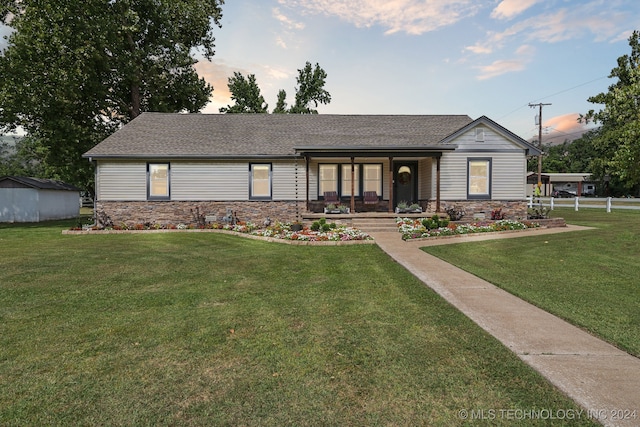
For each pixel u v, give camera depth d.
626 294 5.50
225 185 16.03
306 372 3.14
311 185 16.73
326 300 5.28
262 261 8.38
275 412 2.57
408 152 15.18
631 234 11.77
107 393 2.84
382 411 2.56
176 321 4.44
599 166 42.62
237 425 2.42
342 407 2.62
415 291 5.70
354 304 5.07
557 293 5.55
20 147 43.91
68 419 2.52
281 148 16.17
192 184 15.92
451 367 3.19
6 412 2.59
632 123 13.07
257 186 16.20
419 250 9.55
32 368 3.24
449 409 2.58
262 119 19.23
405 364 3.27
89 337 3.95
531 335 3.90
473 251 9.34
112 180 15.65
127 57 22.73
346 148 14.74
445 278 6.54
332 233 11.91
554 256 8.62
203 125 18.25
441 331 4.04
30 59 18.91
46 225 19.19
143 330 4.15
